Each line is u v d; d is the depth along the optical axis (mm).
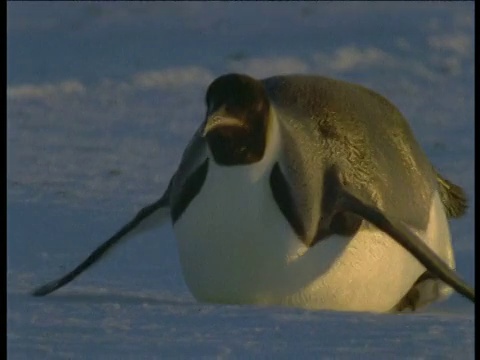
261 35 76438
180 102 60406
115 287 25469
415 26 74312
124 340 19000
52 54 72125
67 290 24656
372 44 70812
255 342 18984
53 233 31984
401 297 24438
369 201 23578
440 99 59594
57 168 43438
